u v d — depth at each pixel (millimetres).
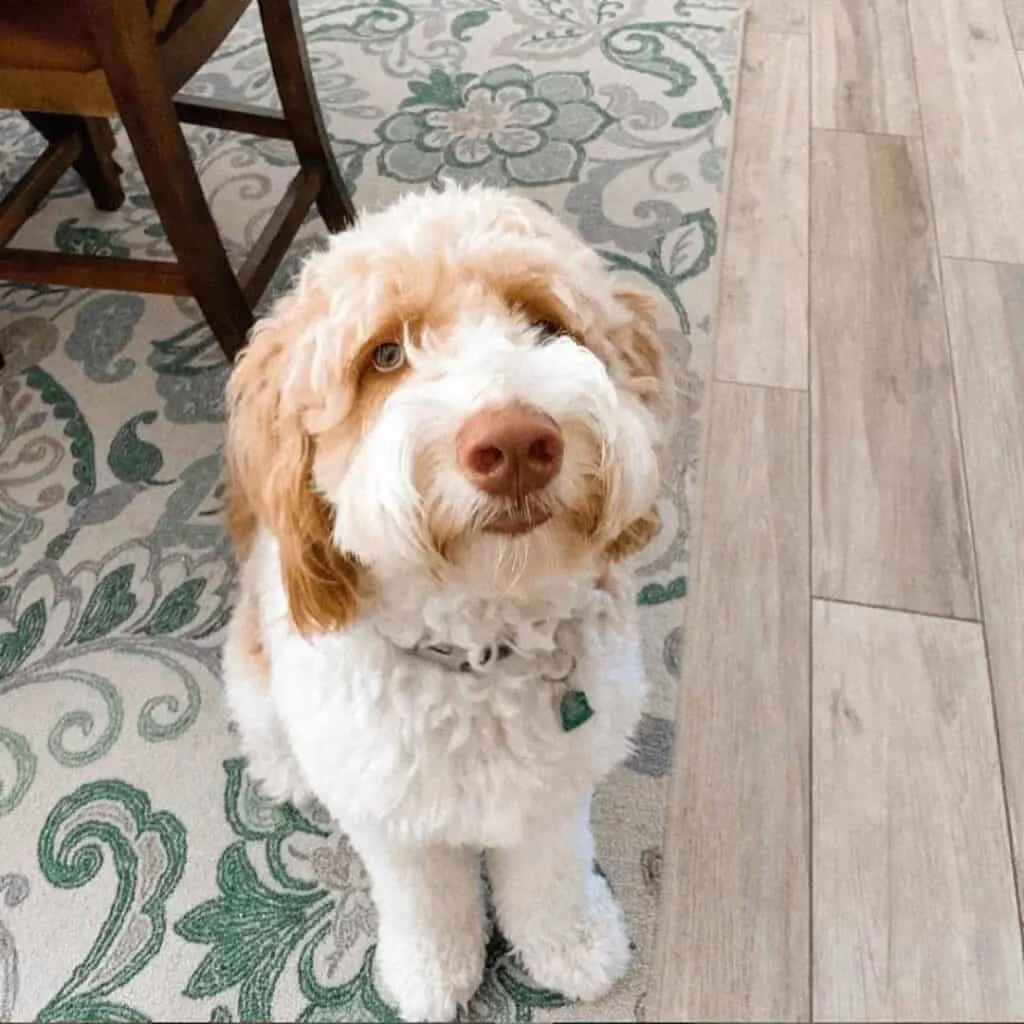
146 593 1500
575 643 944
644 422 887
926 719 1326
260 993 1148
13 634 1460
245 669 1158
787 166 2055
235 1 1560
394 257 809
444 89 2299
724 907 1188
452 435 738
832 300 1812
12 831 1271
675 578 1468
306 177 1819
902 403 1659
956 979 1140
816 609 1429
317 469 845
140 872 1236
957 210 1965
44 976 1162
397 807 948
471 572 794
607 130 2174
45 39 1350
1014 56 2289
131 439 1691
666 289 1837
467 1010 1134
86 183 2037
